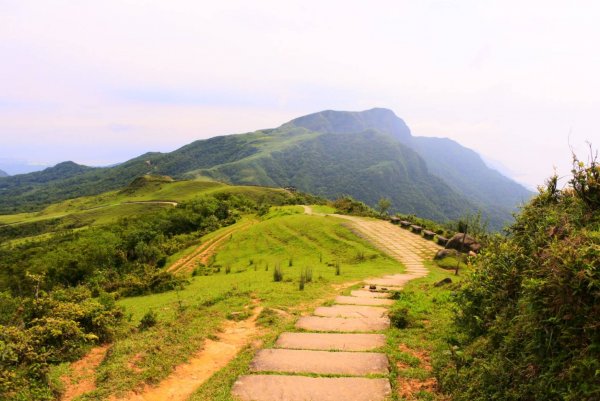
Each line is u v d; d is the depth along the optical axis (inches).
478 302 320.5
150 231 2714.1
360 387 269.1
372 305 552.1
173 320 477.1
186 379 322.0
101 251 2309.3
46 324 395.5
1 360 313.7
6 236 4987.7
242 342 402.9
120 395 283.9
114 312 494.9
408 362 315.6
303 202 4360.2
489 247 341.1
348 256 1386.6
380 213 2442.2
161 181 7007.9
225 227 2869.1
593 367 170.7
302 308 542.9
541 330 204.4
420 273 1003.3
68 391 305.0
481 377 231.9
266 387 274.2
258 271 1234.6
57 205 6978.4
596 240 202.4
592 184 262.4
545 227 283.4
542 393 189.9
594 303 181.6
